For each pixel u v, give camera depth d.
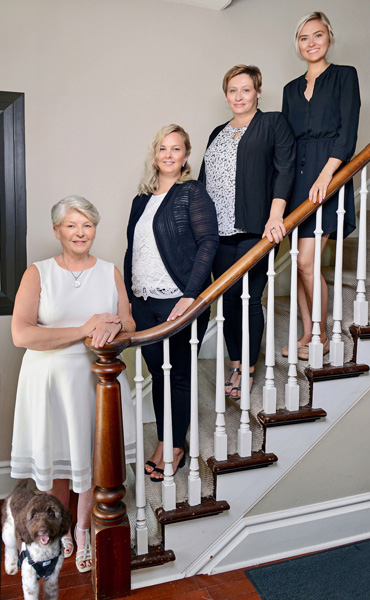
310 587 2.19
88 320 1.98
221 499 2.23
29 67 2.68
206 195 2.17
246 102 2.32
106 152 2.86
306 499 2.44
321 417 2.33
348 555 2.42
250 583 2.21
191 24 2.94
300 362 2.50
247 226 2.33
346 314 2.62
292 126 2.47
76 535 2.26
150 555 2.11
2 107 2.65
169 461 2.12
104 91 2.82
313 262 2.45
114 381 1.92
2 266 2.74
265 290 3.41
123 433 1.97
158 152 2.17
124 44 2.82
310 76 2.45
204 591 2.14
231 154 2.36
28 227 2.78
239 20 3.03
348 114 2.31
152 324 2.29
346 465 2.47
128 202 2.94
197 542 2.23
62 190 2.81
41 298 1.96
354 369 2.33
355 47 3.32
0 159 2.68
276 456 2.26
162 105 2.93
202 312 2.09
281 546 2.41
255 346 2.43
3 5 2.60
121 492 1.97
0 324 2.76
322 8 3.21
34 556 1.80
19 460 2.01
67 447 2.00
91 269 2.04
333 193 2.22
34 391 1.95
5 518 2.14
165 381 2.06
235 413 2.55
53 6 2.68
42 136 2.74
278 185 2.29
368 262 2.99
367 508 2.55
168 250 2.16
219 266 2.51
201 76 2.99
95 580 2.01
